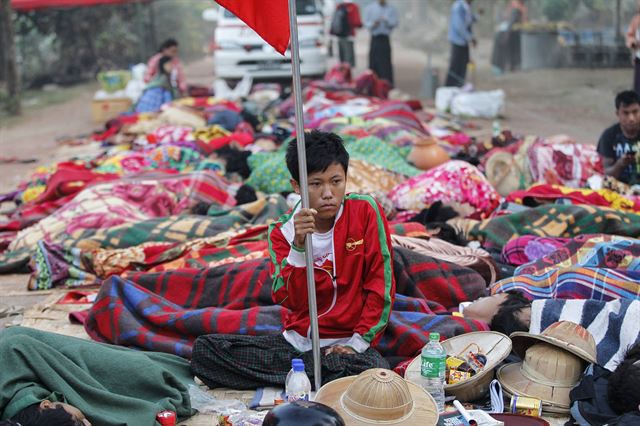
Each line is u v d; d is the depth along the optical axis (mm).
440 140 12516
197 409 4867
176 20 40125
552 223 7477
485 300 5664
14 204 10898
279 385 5043
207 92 19641
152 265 7309
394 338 5355
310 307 4629
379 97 17766
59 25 30625
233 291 6117
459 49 20719
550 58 23078
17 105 22188
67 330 6234
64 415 4113
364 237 4957
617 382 4289
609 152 9000
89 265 7352
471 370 4785
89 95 26891
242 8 4566
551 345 4750
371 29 21359
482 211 8289
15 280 7680
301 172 4508
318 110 14422
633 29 12148
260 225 7680
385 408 4082
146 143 12922
